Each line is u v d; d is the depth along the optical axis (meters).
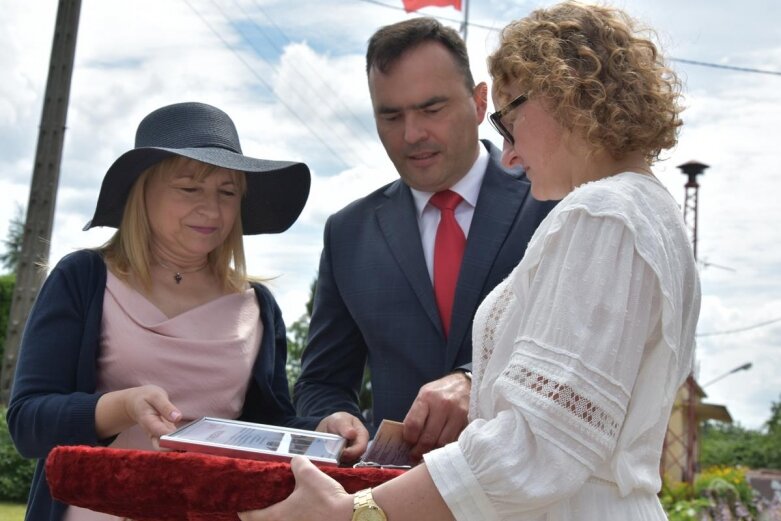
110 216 2.73
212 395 2.62
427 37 3.10
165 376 2.55
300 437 2.07
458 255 3.13
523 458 1.63
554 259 1.74
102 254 2.69
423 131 3.07
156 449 2.46
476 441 1.66
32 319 2.53
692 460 11.30
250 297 2.87
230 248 2.86
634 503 1.79
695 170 17.09
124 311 2.57
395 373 3.09
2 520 10.34
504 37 1.98
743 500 7.88
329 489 1.71
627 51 1.87
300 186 2.95
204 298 2.77
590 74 1.83
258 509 1.74
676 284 1.76
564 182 1.94
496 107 2.03
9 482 12.17
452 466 1.66
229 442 1.88
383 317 3.13
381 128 3.18
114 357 2.53
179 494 1.74
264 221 3.06
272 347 2.87
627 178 1.82
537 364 1.66
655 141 1.89
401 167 3.17
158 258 2.74
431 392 2.37
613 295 1.67
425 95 3.04
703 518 6.79
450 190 3.19
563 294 1.68
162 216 2.65
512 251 3.04
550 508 1.69
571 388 1.63
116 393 2.28
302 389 3.35
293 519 1.70
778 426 39.72
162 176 2.65
